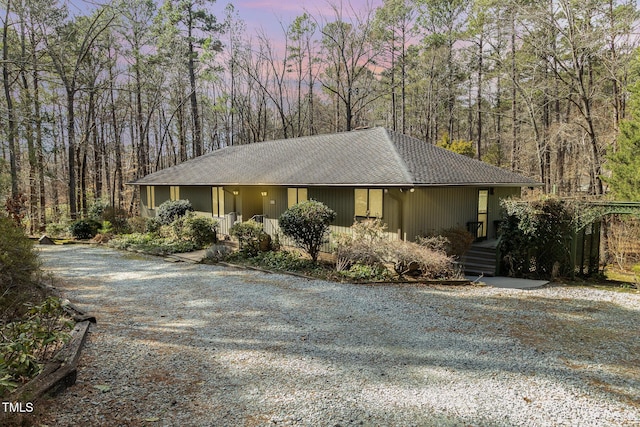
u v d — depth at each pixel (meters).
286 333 6.09
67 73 22.05
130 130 31.69
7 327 4.28
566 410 3.97
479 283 9.84
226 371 4.74
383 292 8.71
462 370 4.86
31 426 3.35
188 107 32.28
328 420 3.72
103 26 22.12
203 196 18.61
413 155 13.27
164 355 5.16
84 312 6.58
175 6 26.81
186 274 10.73
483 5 20.64
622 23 15.31
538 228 10.77
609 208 10.23
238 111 34.72
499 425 3.70
